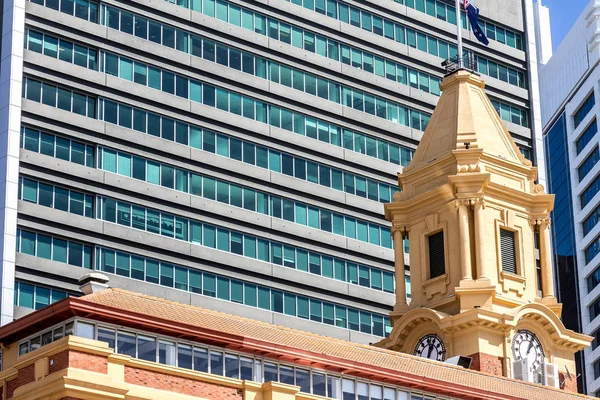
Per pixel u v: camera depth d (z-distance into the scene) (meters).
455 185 117.81
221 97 169.75
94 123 158.88
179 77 166.88
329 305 172.00
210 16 171.50
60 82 157.75
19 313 148.25
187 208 163.00
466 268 115.56
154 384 80.38
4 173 151.50
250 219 167.75
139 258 157.75
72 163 156.25
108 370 78.75
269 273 167.38
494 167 120.00
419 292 118.94
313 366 87.94
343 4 185.50
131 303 85.62
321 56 180.88
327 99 179.75
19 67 155.25
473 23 138.75
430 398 93.62
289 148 174.25
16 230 150.50
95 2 162.88
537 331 114.69
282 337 92.00
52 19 158.88
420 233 120.38
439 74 192.88
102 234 155.88
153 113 163.75
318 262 172.75
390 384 91.56
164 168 162.88
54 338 81.12
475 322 111.69
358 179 180.12
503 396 97.75
